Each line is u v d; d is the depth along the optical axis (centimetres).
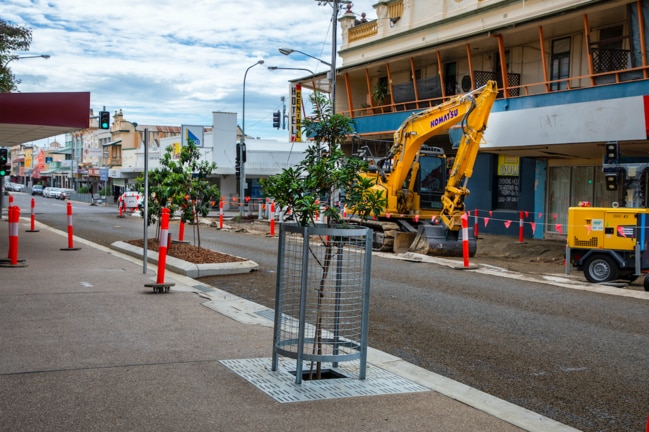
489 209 2672
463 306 1116
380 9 3105
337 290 629
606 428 553
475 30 2569
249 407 526
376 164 2195
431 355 786
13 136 2256
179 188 1708
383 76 3262
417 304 1125
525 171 2536
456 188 1895
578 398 632
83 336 761
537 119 2005
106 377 598
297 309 1013
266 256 1841
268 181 633
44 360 652
